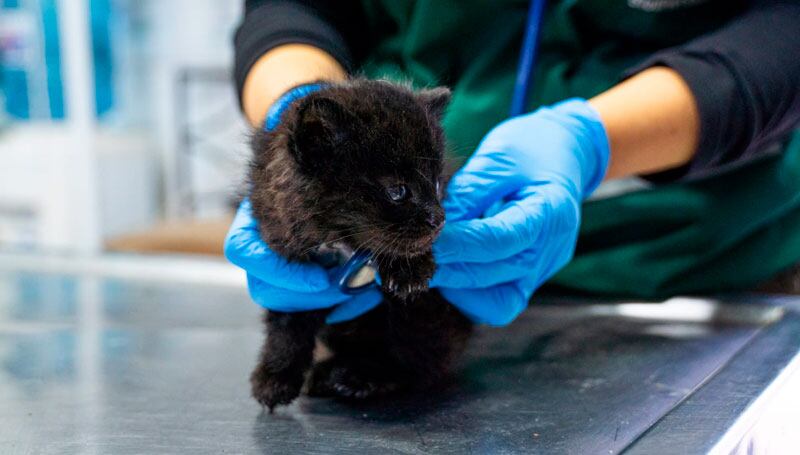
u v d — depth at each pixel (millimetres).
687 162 939
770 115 923
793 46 926
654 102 922
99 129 2104
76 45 1517
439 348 831
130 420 786
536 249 861
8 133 1941
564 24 1017
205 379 855
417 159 800
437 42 1039
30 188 1836
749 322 962
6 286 1157
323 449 745
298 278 800
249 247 808
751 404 764
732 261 1016
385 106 806
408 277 793
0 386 842
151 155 2189
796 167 1003
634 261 1016
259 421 785
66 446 753
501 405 798
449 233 818
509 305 863
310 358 822
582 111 922
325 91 816
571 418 774
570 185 883
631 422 764
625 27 1009
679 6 986
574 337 934
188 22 2195
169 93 2174
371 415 792
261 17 1051
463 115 1024
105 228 1957
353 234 801
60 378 858
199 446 751
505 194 877
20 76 1933
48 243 1832
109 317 1022
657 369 852
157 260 1304
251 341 944
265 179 813
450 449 741
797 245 1028
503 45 1031
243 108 1019
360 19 1107
